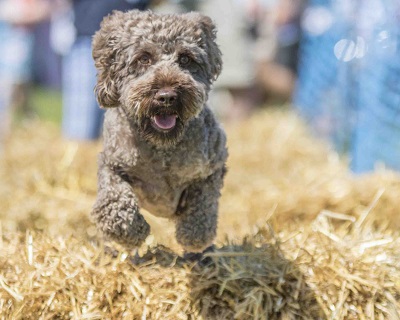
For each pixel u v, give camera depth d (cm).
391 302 563
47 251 588
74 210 835
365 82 968
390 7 914
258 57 1414
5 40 1445
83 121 1052
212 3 1316
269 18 1410
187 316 550
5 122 1321
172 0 1281
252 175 957
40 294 551
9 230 684
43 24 1587
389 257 593
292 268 570
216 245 630
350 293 564
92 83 1037
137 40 557
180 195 577
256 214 794
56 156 991
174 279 561
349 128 1028
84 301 553
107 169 562
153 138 543
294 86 1420
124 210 545
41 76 1656
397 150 884
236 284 560
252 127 1208
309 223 723
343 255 585
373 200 774
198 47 566
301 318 554
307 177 911
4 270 578
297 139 1142
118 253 588
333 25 1120
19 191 897
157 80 541
